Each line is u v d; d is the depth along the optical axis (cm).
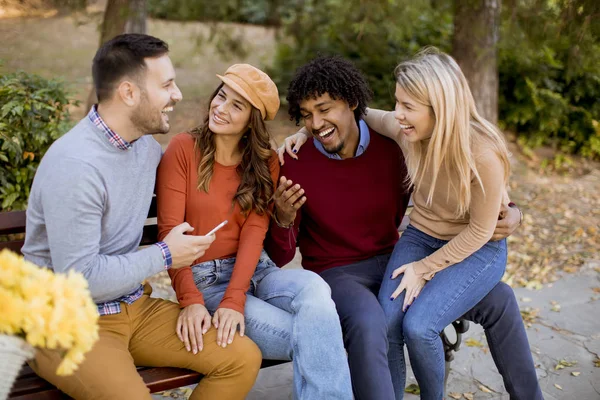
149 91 213
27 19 955
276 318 234
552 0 535
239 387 221
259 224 250
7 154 364
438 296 243
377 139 268
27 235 218
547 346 346
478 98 611
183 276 236
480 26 593
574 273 445
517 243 498
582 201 587
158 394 299
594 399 299
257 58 867
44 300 158
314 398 221
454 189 244
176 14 588
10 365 156
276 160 259
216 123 236
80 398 202
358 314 237
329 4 664
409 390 304
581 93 702
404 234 272
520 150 706
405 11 555
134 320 228
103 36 540
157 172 246
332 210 264
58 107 392
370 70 744
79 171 204
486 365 329
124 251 225
